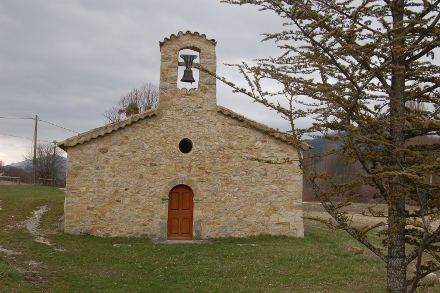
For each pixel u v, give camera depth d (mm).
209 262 13102
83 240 15797
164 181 16969
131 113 24188
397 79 5395
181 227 17016
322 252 14492
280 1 5129
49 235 16156
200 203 17031
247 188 17281
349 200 5551
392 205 4988
